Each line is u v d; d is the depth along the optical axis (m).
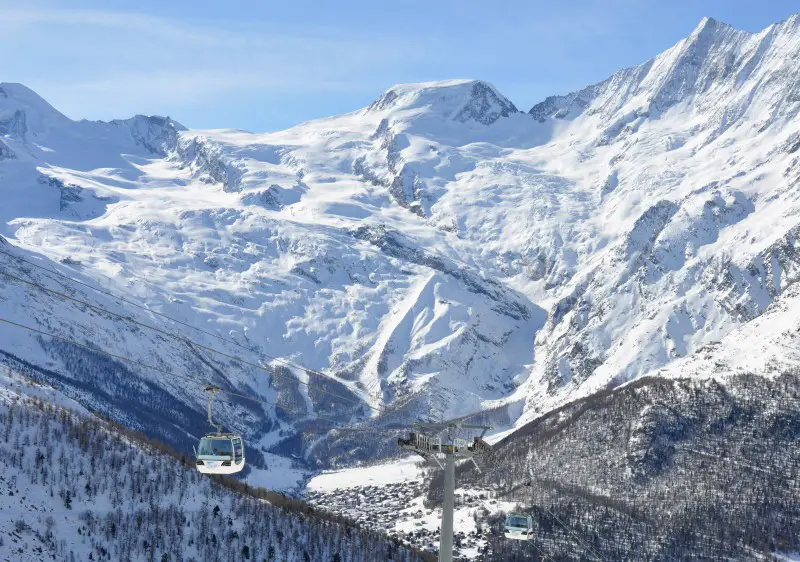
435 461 90.56
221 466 109.94
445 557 87.31
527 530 158.00
